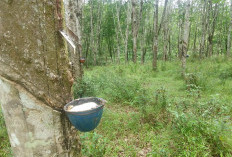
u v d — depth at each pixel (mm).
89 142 3141
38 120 1311
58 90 1362
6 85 1231
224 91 5906
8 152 2973
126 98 5500
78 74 5664
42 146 1365
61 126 1432
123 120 4113
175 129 3316
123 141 3328
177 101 4734
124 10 24172
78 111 1289
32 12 1155
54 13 1230
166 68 11750
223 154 2701
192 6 18641
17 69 1206
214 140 2834
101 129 3752
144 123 3891
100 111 1426
